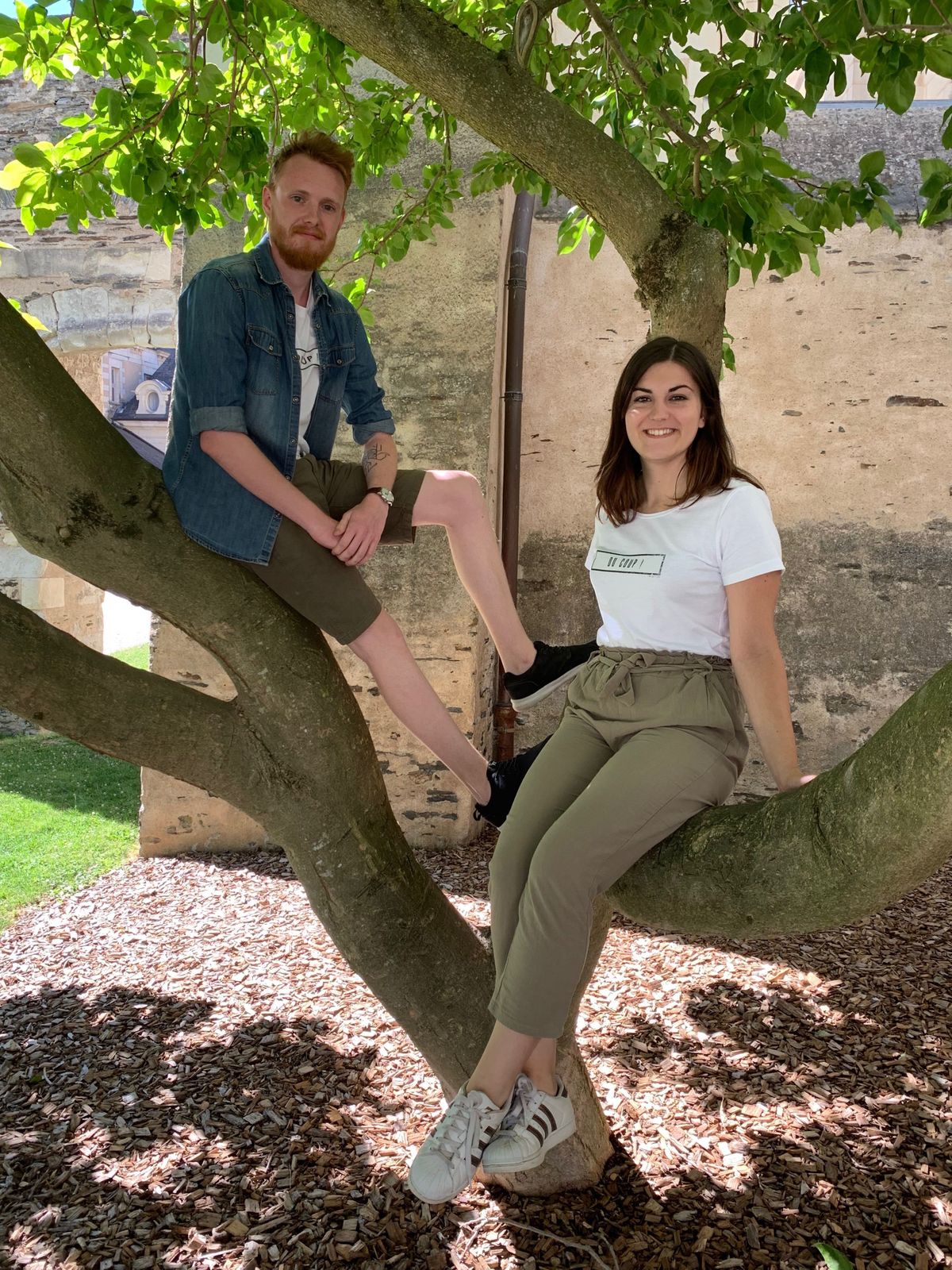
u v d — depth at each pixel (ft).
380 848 6.97
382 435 7.06
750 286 19.21
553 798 6.00
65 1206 8.18
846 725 19.06
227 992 12.34
